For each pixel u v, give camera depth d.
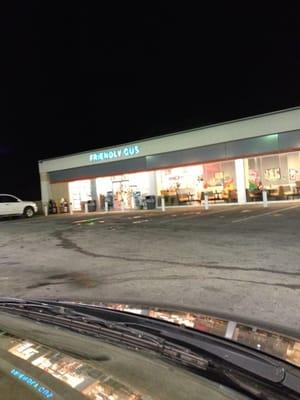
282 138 24.67
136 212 28.31
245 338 2.26
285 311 5.56
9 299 3.39
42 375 1.88
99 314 2.74
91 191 35.75
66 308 2.94
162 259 10.02
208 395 1.65
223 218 18.75
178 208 29.09
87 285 7.94
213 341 2.19
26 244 15.09
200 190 29.30
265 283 7.10
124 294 7.01
